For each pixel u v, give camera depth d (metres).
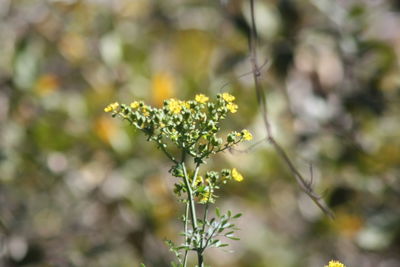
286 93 8.09
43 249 8.69
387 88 8.28
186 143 3.29
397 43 8.48
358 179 8.18
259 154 8.00
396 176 8.26
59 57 9.04
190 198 3.26
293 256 9.09
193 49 9.05
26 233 8.76
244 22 7.66
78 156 8.77
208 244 3.20
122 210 8.64
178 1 9.48
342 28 8.12
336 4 8.14
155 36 9.35
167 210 8.55
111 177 8.67
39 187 8.84
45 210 8.84
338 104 8.30
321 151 8.20
